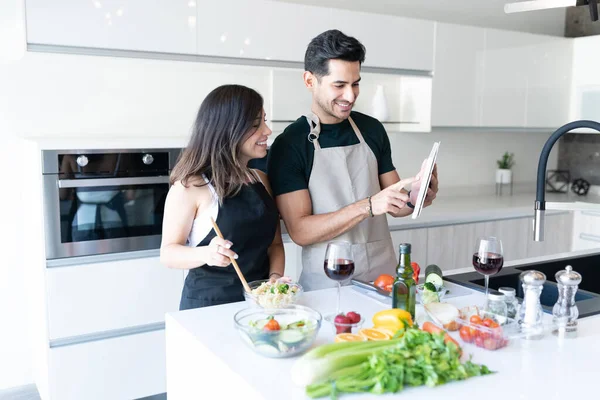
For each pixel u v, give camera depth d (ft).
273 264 7.00
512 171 16.48
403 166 14.55
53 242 9.09
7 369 10.85
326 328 4.94
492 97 13.92
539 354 4.44
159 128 11.60
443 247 12.63
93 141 9.43
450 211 12.82
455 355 3.92
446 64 13.07
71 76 10.72
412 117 13.50
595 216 13.96
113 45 9.68
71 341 9.32
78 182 9.08
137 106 11.34
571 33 16.38
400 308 4.99
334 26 11.62
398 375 3.73
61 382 9.27
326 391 3.68
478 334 4.53
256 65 10.98
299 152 6.81
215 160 6.17
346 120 7.16
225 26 10.57
